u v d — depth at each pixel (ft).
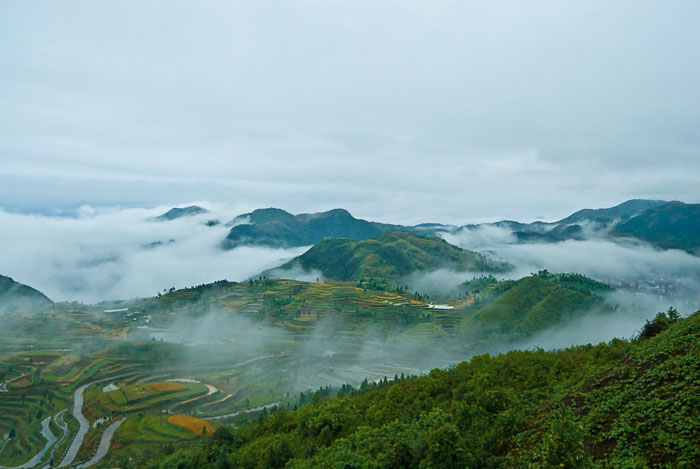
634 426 100.17
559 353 235.81
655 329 182.50
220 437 278.26
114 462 462.19
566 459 87.30
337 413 228.63
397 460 134.62
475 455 123.24
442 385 216.54
